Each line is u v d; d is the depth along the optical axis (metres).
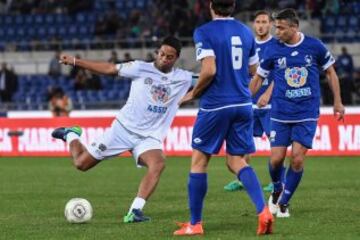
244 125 31.88
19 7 120.75
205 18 106.62
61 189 51.50
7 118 81.06
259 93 48.09
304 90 36.91
